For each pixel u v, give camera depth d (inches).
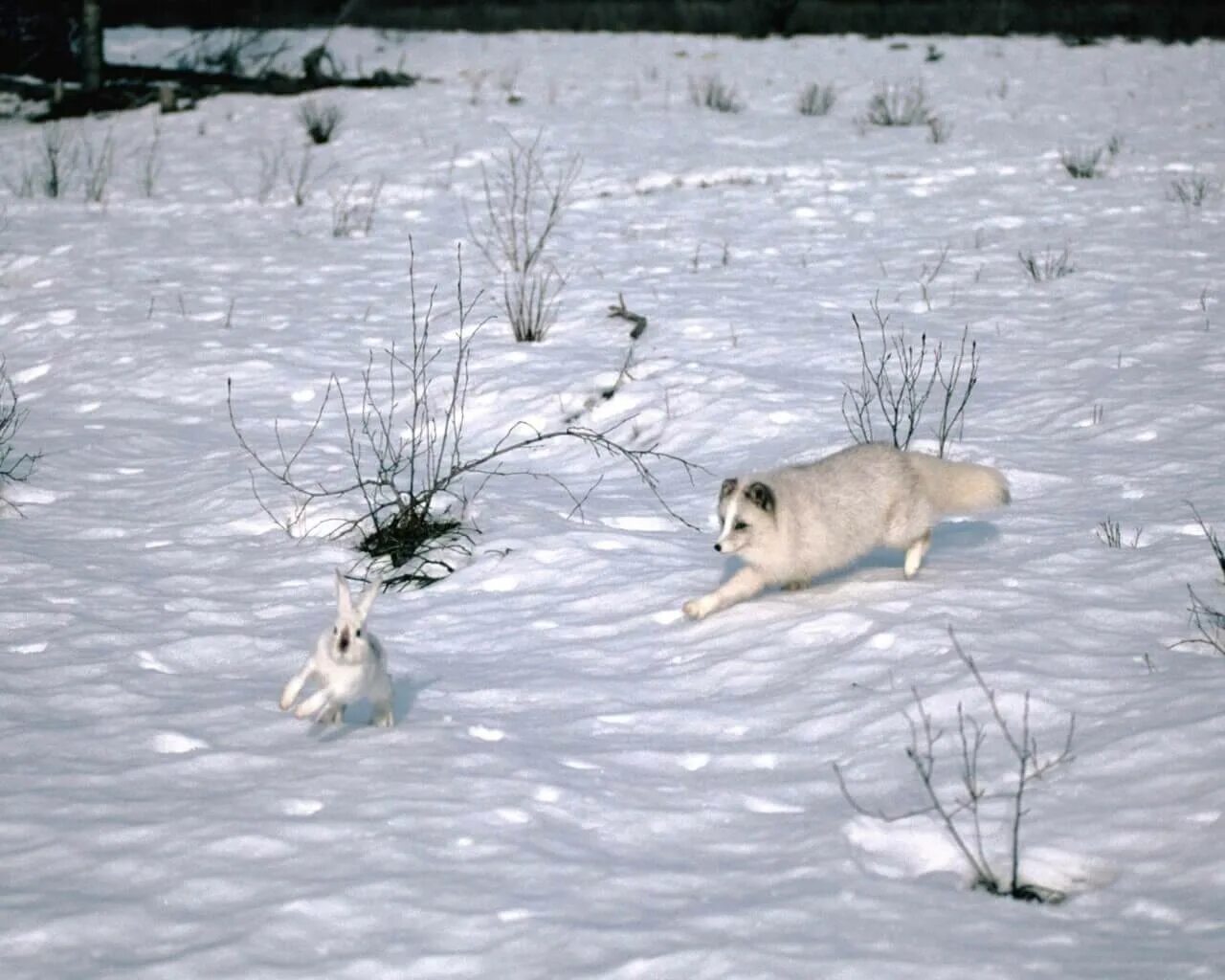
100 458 425.1
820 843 189.9
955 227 722.8
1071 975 154.6
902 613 275.3
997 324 544.4
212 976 159.2
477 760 221.5
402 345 550.3
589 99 1086.4
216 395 494.3
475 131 962.1
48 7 1131.3
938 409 444.8
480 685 259.1
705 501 373.7
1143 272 608.7
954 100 1066.7
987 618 268.8
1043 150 891.4
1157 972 153.6
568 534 345.7
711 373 481.4
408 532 342.0
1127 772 201.9
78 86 1083.3
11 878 184.4
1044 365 487.8
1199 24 1375.5
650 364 500.7
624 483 397.1
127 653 275.6
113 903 176.6
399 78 1134.4
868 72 1185.4
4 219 775.1
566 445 433.1
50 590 312.5
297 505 370.9
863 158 888.9
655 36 1409.9
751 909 172.4
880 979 155.2
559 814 203.2
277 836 194.4
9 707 247.1
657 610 296.2
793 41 1354.6
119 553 342.3
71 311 602.2
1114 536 315.3
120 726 237.9
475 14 1601.9
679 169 866.8
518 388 482.3
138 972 160.2
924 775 191.5
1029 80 1128.8
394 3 1659.7
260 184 853.2
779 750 225.8
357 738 232.2
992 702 207.9
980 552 316.5
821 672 253.6
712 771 220.8
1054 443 401.1
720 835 197.3
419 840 193.5
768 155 899.4
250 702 249.9
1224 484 348.5
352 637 220.1
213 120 1011.9
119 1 1429.6
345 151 922.7
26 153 925.8
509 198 807.1
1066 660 246.8
